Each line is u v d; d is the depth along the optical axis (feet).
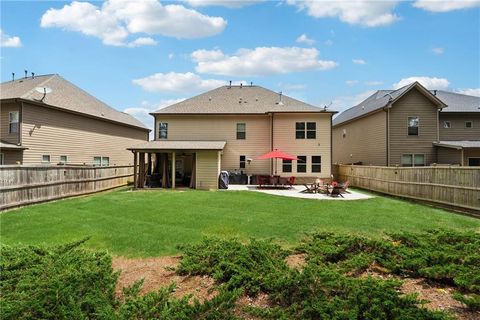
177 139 72.64
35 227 26.48
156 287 14.57
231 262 15.08
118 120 88.58
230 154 72.33
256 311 10.97
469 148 65.51
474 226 27.14
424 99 71.51
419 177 43.01
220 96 80.02
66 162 68.95
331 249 16.63
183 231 24.85
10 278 14.06
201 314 10.47
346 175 72.38
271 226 26.55
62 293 11.58
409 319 9.28
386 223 27.89
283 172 69.92
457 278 12.40
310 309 10.47
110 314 10.56
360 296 10.54
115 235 23.79
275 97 79.05
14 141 58.70
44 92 62.03
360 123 85.81
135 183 61.52
